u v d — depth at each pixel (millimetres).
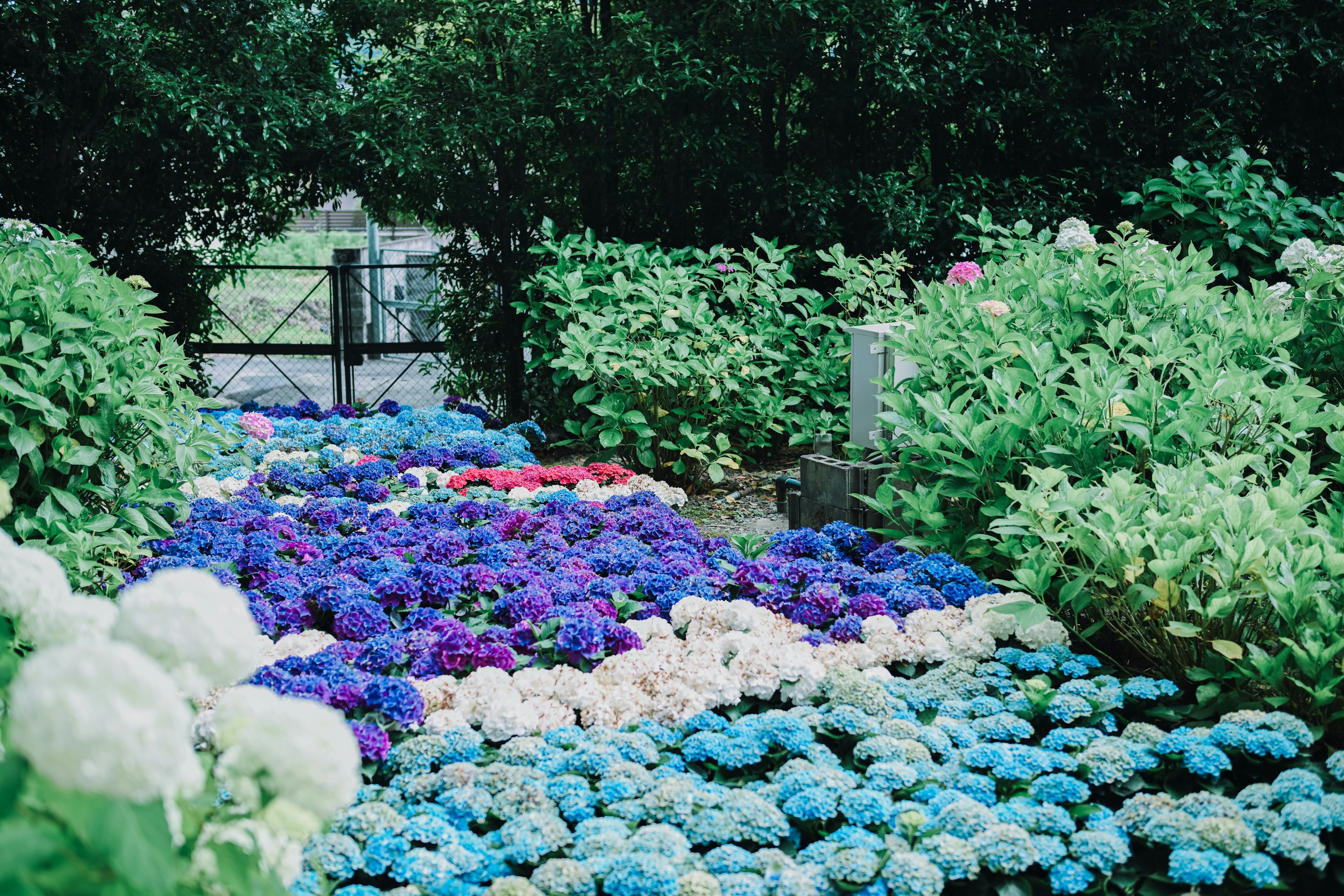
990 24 7703
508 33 6883
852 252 7648
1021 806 2350
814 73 7301
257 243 8266
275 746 1299
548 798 2420
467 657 3141
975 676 3059
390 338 11469
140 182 7324
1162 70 7375
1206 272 4891
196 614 1312
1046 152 7598
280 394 10102
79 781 1053
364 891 2051
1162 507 3277
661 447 6215
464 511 4832
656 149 7520
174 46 6664
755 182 7180
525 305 6742
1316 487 3168
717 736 2648
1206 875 2098
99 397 4020
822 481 4812
